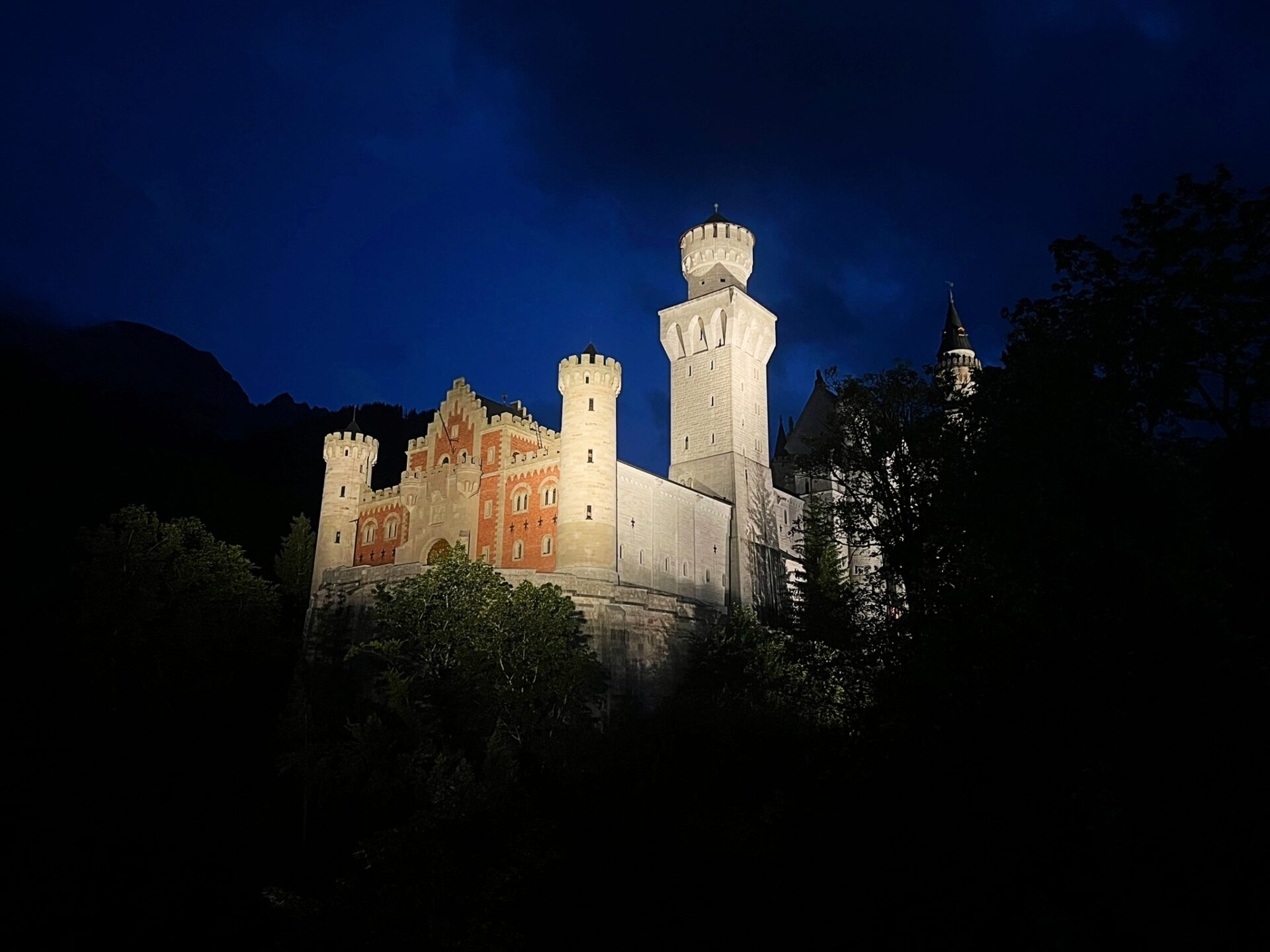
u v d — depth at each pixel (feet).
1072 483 80.94
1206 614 71.67
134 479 360.07
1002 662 80.23
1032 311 127.03
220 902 139.33
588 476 238.48
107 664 191.83
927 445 152.46
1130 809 62.54
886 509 160.25
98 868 147.95
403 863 94.38
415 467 297.33
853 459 165.99
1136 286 113.50
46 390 378.32
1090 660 73.46
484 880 94.12
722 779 123.65
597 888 105.81
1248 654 71.20
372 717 150.00
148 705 195.11
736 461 293.23
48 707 185.98
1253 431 105.50
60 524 311.27
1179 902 57.82
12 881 140.36
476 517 270.26
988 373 107.34
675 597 236.63
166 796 173.27
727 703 167.53
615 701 207.92
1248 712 65.46
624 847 111.04
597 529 234.58
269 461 539.29
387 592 204.03
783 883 94.27
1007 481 83.30
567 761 133.49
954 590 95.71
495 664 169.17
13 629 217.36
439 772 110.83
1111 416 87.20
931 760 82.94
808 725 147.64
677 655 228.84
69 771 172.65
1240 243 110.83
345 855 143.33
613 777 124.88
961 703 82.69
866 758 95.45
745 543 288.71
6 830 153.58
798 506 321.32
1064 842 66.85
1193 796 61.62
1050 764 71.67
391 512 296.71
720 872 102.01
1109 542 76.89
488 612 172.45
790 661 192.85
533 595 180.24
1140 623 73.41
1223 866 57.72
